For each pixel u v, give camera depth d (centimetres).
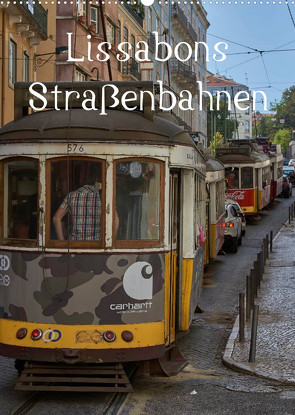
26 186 870
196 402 870
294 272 2047
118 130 865
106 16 3347
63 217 855
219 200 2208
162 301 873
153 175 877
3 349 866
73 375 864
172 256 939
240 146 3675
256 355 1105
